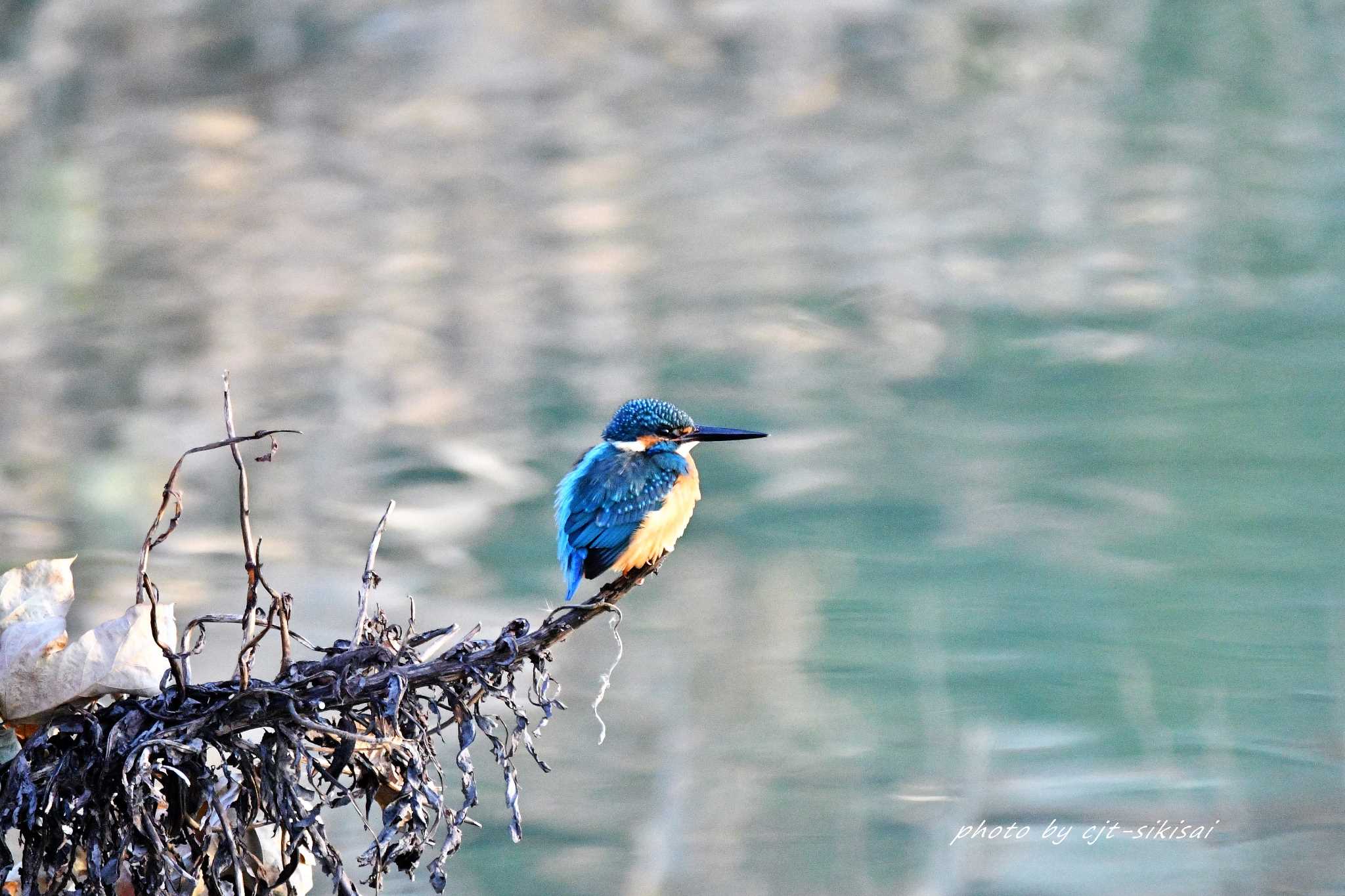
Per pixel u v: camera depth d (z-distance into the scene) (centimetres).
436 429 1608
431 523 1369
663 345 1925
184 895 415
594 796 905
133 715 404
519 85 2928
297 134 2639
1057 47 3425
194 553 1270
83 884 415
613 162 2738
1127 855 858
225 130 2547
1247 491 1508
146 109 2641
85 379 1708
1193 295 2228
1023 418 1758
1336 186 2747
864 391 1827
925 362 1923
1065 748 980
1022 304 2166
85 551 1259
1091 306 2173
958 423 1755
